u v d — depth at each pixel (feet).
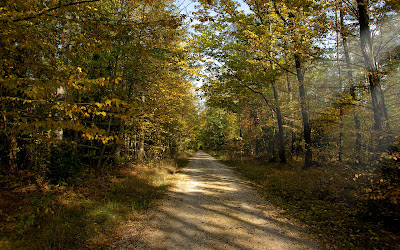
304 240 14.97
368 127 35.50
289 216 19.83
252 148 84.12
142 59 29.53
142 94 43.45
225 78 45.19
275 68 46.80
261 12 40.47
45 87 10.76
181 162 72.69
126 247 14.06
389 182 14.87
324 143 48.42
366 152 27.66
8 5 10.82
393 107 41.37
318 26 30.99
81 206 19.65
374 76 24.48
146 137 52.80
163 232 16.52
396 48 30.17
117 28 12.33
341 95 33.47
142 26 13.05
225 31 41.96
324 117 37.78
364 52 24.97
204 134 155.53
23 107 17.54
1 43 12.50
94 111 11.02
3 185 20.31
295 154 60.03
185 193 29.30
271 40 39.42
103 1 25.07
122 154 47.85
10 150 22.81
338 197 22.50
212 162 80.79
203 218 19.58
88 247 13.65
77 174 25.63
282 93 59.06
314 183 27.73
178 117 61.05
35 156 23.93
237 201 25.17
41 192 20.66
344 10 27.40
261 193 28.89
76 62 20.74
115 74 30.89
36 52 16.90
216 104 49.29
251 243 14.62
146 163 51.60
